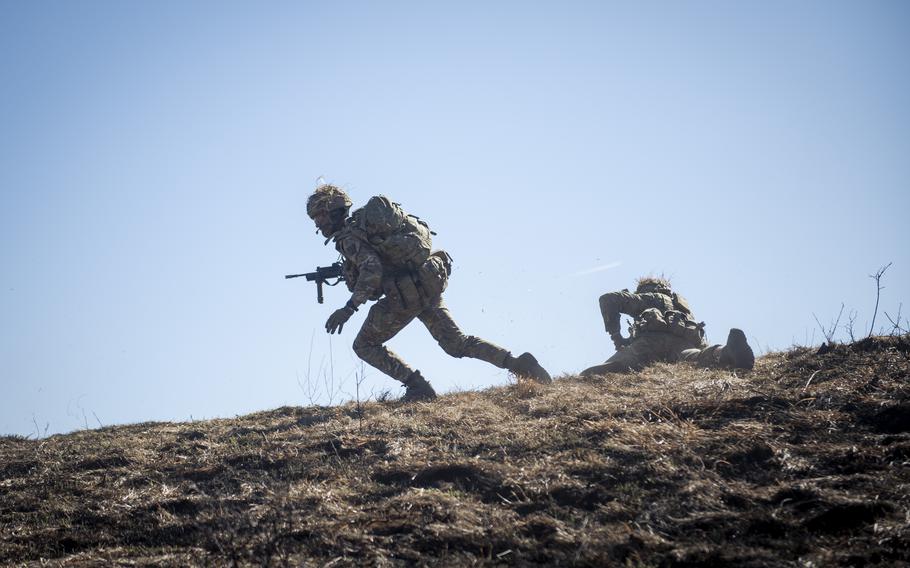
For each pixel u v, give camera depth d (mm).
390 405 14391
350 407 14516
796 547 7871
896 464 9320
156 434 14141
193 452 12766
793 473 9430
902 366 12789
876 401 11148
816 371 13234
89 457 12766
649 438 10727
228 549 8898
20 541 9781
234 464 11844
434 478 10375
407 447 11602
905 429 10352
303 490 10375
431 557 8398
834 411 11070
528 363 14766
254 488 10781
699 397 12273
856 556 7551
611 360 16094
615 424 11398
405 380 14812
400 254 14719
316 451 11969
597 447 10734
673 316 16438
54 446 13836
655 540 8211
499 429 12039
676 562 7801
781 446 10086
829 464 9531
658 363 15656
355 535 8898
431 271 14898
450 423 12680
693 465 9875
